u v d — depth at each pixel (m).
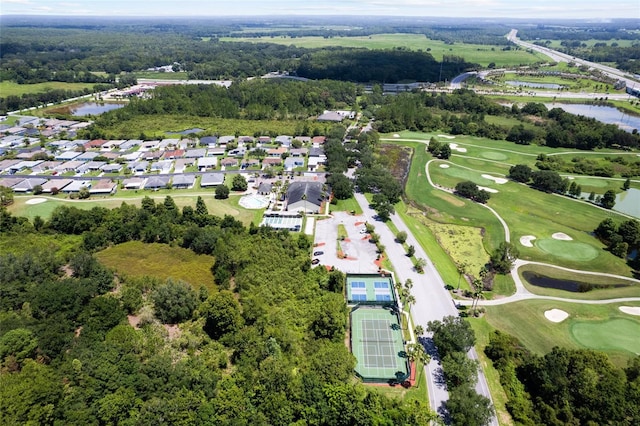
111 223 129.50
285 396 68.38
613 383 70.88
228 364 79.00
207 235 121.12
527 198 164.38
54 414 60.16
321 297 101.31
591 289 110.25
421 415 66.81
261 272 109.69
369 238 132.38
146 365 71.50
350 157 199.62
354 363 78.69
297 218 144.38
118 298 95.94
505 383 79.31
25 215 145.62
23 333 73.31
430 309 100.44
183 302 91.00
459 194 168.12
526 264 121.00
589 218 148.25
